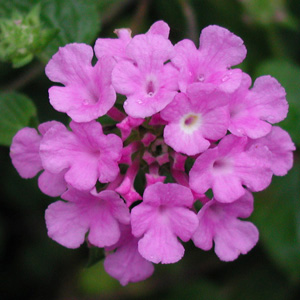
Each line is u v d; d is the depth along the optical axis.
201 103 0.07
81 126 0.07
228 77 0.07
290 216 0.11
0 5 0.10
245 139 0.07
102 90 0.07
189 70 0.07
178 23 0.11
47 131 0.07
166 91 0.07
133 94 0.07
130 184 0.07
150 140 0.07
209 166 0.07
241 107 0.08
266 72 0.11
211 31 0.07
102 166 0.07
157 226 0.07
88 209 0.07
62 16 0.10
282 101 0.08
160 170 0.08
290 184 0.11
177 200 0.07
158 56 0.07
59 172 0.07
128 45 0.07
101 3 0.11
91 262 0.08
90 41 0.10
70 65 0.07
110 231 0.07
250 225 0.08
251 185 0.07
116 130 0.08
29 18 0.09
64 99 0.07
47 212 0.07
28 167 0.08
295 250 0.11
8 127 0.10
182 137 0.07
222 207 0.08
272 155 0.08
